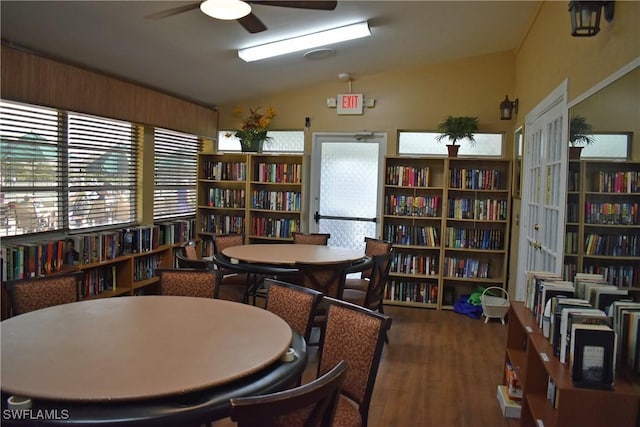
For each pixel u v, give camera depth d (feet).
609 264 7.20
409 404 9.93
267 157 19.67
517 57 16.97
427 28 14.25
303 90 19.26
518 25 14.58
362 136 18.80
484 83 17.84
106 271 14.24
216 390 4.75
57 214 12.91
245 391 4.79
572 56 9.71
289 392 4.00
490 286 18.06
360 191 19.10
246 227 18.98
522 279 14.90
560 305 6.86
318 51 15.21
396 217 17.98
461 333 14.82
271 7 11.46
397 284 18.07
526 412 7.94
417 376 11.41
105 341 5.80
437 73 18.19
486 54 17.74
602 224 7.50
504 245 17.40
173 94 17.20
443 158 17.33
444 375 11.49
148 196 16.37
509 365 9.93
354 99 18.78
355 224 19.24
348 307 6.94
